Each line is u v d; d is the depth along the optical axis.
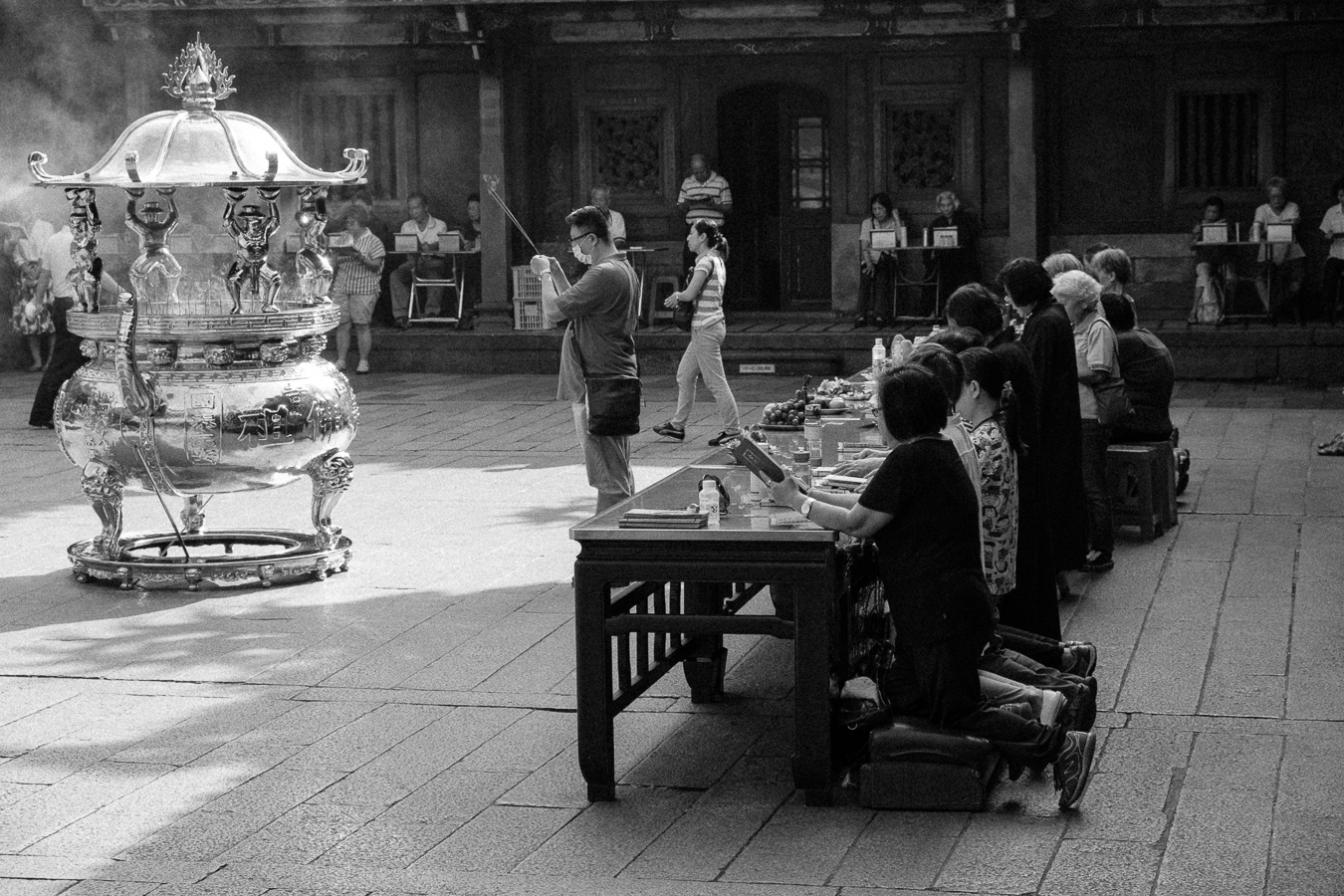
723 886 5.27
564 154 23.14
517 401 18.86
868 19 21.80
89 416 9.84
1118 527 11.03
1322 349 19.62
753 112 23.20
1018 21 20.80
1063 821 5.78
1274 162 21.36
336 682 7.78
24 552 10.85
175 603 9.40
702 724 7.04
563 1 21.25
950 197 21.50
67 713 7.38
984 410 7.18
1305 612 8.62
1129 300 10.88
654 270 22.97
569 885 5.32
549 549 10.70
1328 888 5.14
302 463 9.93
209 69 10.44
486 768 6.54
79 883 5.45
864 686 6.82
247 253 9.84
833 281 22.81
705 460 7.90
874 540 6.11
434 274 22.86
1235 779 6.16
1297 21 20.83
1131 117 21.80
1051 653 7.06
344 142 23.55
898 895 5.17
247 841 5.80
